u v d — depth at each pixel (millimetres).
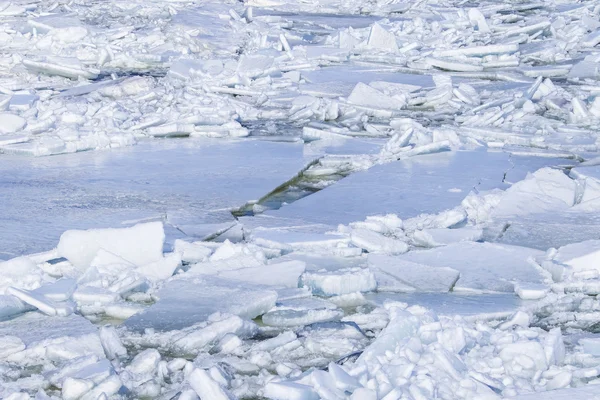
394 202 9742
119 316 6465
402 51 22422
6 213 9188
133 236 7422
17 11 28797
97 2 33344
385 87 17625
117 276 7066
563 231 8578
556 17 26641
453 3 33000
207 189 10297
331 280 6863
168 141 13477
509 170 11367
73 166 11648
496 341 5648
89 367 5320
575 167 11328
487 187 10445
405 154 12258
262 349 5762
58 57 20031
